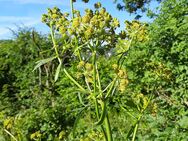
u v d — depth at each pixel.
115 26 3.27
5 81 17.91
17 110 14.38
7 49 17.98
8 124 4.79
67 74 3.28
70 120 10.56
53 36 3.36
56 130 10.23
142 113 3.46
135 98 3.72
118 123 7.41
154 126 6.23
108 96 3.12
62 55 3.28
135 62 9.08
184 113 7.45
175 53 9.06
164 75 4.66
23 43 17.64
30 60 17.44
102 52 3.27
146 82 7.98
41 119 10.16
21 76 16.80
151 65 4.77
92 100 3.19
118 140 6.27
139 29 3.44
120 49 3.37
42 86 15.24
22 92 15.51
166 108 7.97
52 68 15.25
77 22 3.20
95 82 3.13
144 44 9.34
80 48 3.20
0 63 17.94
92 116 8.50
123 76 3.12
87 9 3.30
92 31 3.16
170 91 8.62
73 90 3.44
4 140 6.45
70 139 7.54
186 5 9.54
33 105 13.72
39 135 5.29
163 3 9.90
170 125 6.15
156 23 9.57
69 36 3.27
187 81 8.47
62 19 3.30
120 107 3.48
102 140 4.10
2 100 15.38
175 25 9.11
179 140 5.78
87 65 3.16
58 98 12.37
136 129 3.36
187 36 8.95
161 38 9.27
